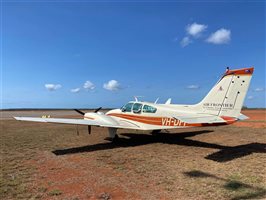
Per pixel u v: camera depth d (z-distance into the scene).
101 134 14.77
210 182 5.82
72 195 5.25
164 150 9.81
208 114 9.73
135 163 7.82
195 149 9.94
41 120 11.02
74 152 9.62
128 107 12.30
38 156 8.97
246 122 21.84
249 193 5.07
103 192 5.39
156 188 5.56
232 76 9.13
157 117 11.12
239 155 8.70
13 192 5.44
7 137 13.66
